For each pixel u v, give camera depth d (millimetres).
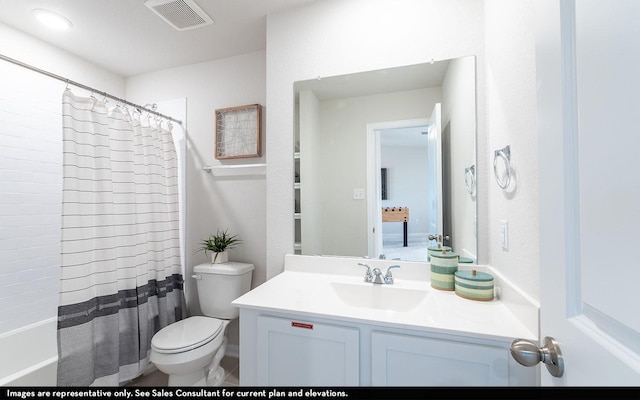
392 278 1362
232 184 2146
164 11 1637
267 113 1653
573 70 456
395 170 1473
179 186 2252
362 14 1501
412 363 902
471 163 1318
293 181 1607
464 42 1338
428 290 1251
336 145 1559
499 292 1117
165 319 2018
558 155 487
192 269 2225
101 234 1664
